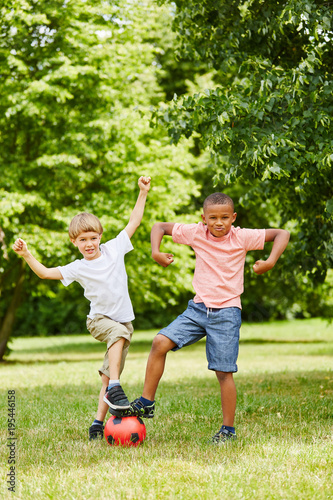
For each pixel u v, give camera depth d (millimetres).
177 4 6934
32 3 12922
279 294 22281
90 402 6309
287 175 5488
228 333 4051
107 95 13445
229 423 4152
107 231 13047
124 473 3328
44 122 13734
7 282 15609
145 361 13398
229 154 6203
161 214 13750
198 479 3189
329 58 6430
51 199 13695
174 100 6367
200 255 4219
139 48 14227
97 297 4273
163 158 14578
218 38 6895
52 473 3410
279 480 3152
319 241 7352
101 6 13367
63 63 12945
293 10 5438
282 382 8031
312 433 4387
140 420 4152
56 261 13195
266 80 5609
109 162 13719
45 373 10531
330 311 21438
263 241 4191
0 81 12977
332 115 5777
